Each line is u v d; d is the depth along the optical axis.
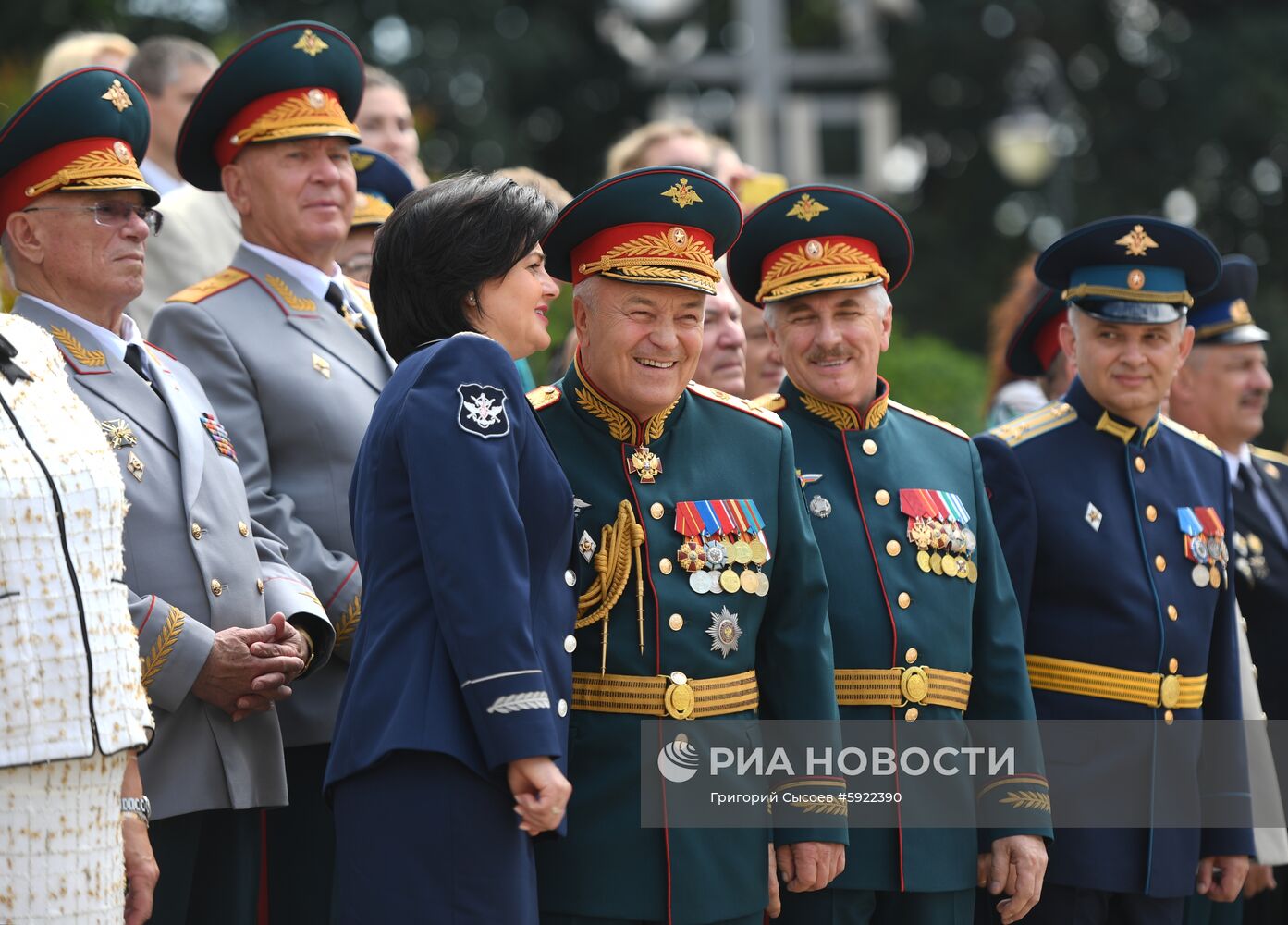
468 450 13.25
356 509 14.26
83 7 55.03
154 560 15.80
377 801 13.27
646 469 15.12
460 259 14.29
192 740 15.73
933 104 83.75
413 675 13.30
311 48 18.75
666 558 14.93
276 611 16.41
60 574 12.41
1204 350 24.30
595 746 14.62
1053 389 22.70
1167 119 79.88
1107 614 18.70
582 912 14.40
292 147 18.59
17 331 13.17
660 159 26.03
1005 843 17.20
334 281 18.91
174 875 15.70
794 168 56.41
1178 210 80.62
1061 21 80.56
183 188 22.77
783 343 17.52
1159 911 18.53
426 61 71.75
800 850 15.31
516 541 13.20
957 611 17.17
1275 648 23.16
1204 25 81.38
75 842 12.43
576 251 15.20
